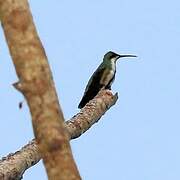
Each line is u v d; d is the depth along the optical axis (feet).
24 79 33.37
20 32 33.71
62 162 32.60
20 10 33.88
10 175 57.36
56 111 33.27
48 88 33.40
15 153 59.77
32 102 33.22
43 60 33.65
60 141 32.78
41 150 33.01
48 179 32.65
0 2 33.99
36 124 33.14
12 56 33.76
